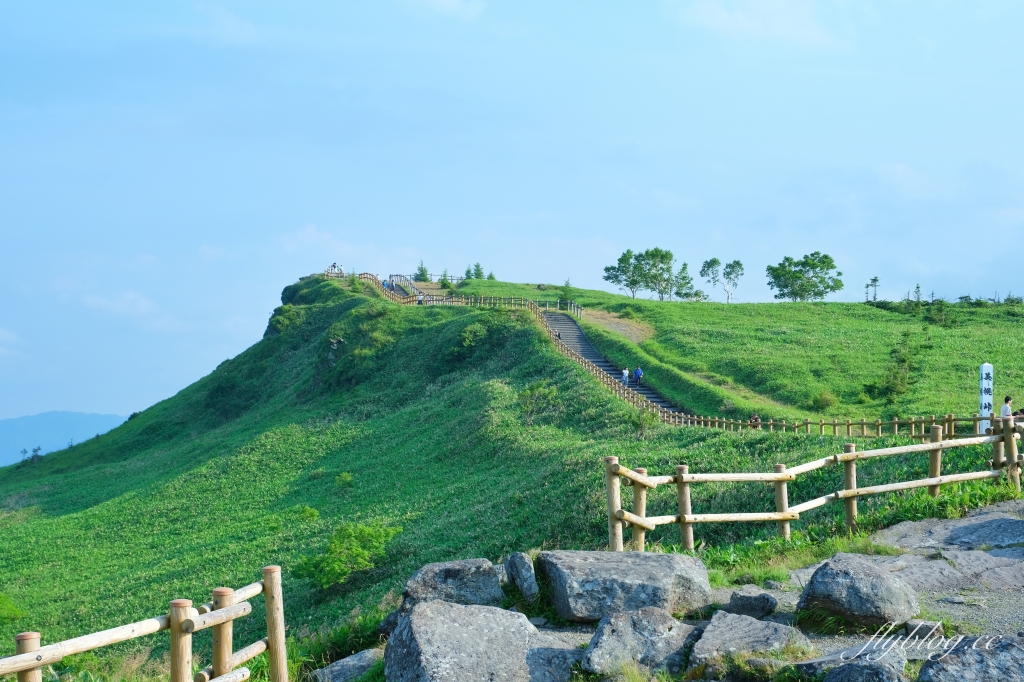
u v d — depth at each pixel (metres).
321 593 33.53
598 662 8.59
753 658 8.19
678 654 8.72
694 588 10.44
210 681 8.35
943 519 14.35
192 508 55.31
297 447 63.53
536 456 43.69
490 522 35.47
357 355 79.31
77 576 45.53
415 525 39.41
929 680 7.20
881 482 24.83
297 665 10.83
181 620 8.14
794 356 63.28
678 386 57.91
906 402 48.38
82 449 92.69
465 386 65.38
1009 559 11.43
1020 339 64.06
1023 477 16.88
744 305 92.12
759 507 27.66
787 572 11.72
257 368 96.12
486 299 96.81
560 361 62.69
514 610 10.50
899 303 88.88
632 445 40.09
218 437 76.12
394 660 9.08
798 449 32.72
